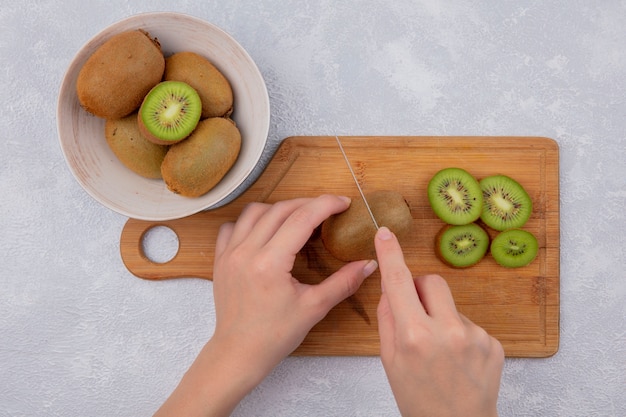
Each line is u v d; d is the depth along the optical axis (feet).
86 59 1.84
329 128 2.11
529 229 2.06
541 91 2.12
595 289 2.11
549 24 2.13
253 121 1.93
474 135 2.11
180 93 1.84
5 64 2.11
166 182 1.86
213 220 2.06
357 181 2.06
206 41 1.91
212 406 1.85
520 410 2.10
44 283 2.12
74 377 2.12
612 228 2.11
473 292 2.06
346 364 2.10
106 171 1.93
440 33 2.12
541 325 2.07
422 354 1.61
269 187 2.06
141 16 1.85
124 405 2.12
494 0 2.12
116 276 2.12
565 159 2.11
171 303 2.12
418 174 2.06
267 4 2.11
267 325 1.85
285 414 2.11
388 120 2.11
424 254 2.06
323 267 2.06
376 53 2.12
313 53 2.11
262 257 1.82
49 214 2.12
